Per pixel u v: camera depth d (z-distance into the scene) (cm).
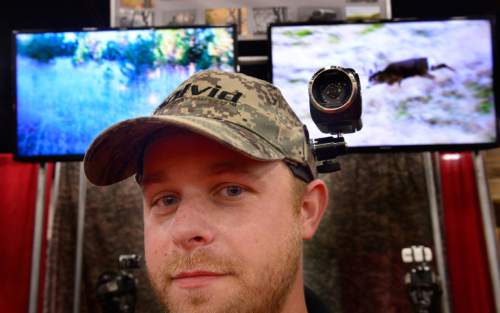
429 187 211
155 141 74
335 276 212
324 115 91
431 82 188
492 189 211
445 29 189
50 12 237
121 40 193
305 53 189
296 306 74
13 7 238
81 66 193
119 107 191
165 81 191
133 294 190
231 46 191
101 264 212
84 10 237
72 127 192
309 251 214
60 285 207
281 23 190
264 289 67
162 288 68
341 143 90
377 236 214
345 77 91
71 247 213
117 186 219
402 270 210
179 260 66
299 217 75
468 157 212
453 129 188
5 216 211
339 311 208
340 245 214
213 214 68
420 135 188
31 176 216
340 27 190
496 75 187
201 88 76
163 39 192
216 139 64
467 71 188
